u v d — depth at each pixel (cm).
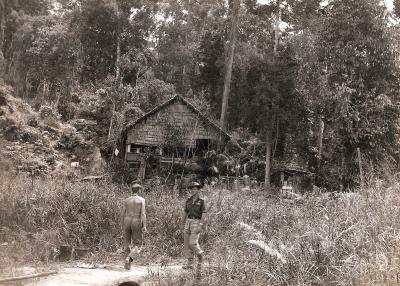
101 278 903
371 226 862
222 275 835
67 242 1187
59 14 5297
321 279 781
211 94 4400
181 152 3061
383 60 2630
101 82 4300
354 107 2595
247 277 806
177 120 3055
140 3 4744
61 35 4434
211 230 1262
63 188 1376
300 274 782
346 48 2648
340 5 2720
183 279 869
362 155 2472
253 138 3328
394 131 2600
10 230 1149
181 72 4678
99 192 1409
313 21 3011
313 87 2731
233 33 3409
